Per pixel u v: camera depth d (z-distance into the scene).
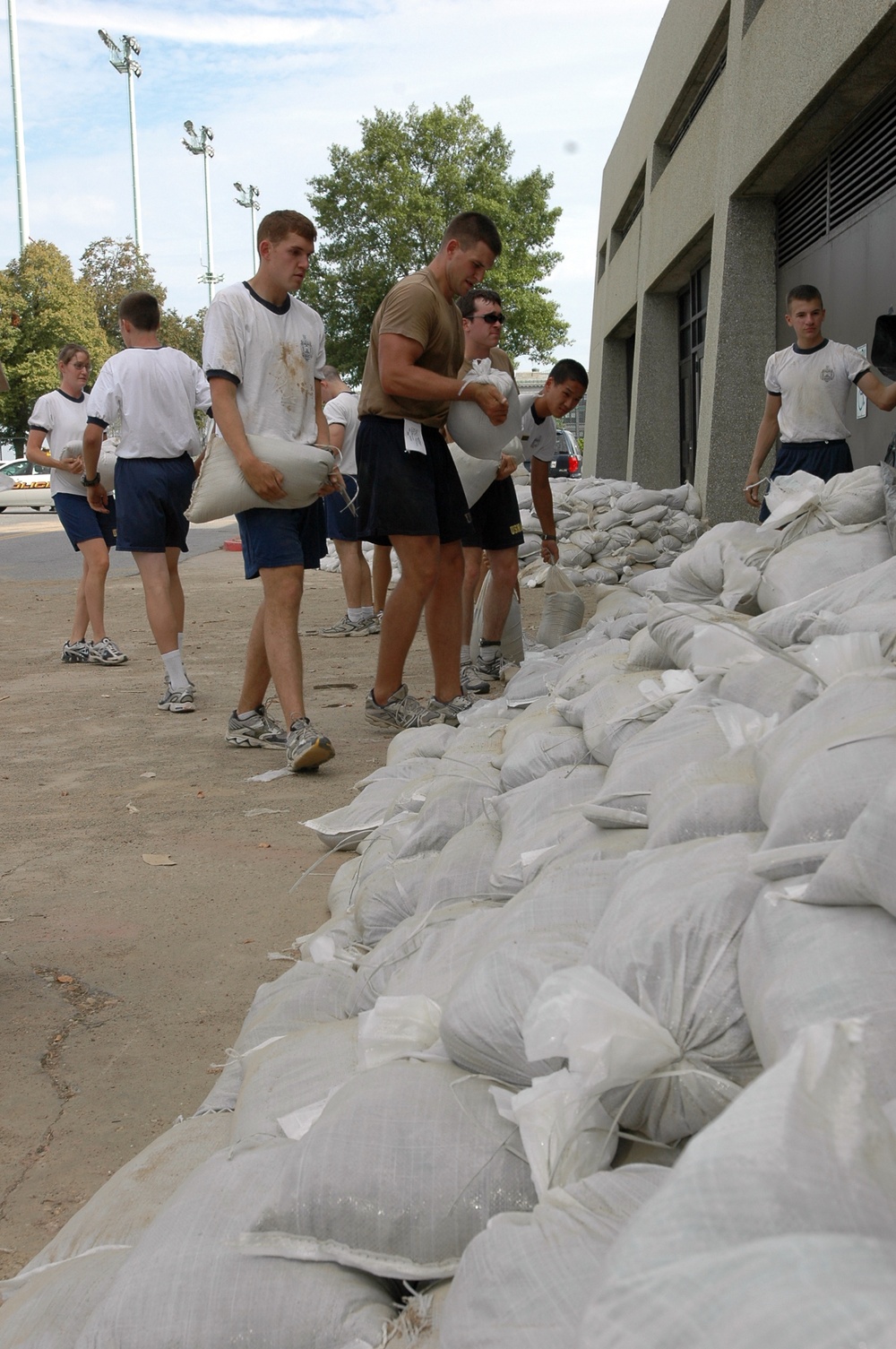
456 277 5.11
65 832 4.32
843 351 6.68
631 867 1.73
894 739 1.51
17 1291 1.63
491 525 6.25
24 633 9.84
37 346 45.34
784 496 3.94
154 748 5.64
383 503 5.15
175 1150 1.87
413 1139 1.43
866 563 3.51
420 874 2.79
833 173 10.20
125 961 3.12
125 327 6.43
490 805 2.96
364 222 36.16
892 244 8.79
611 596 6.76
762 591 3.71
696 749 2.21
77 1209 2.04
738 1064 1.35
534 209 37.06
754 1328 0.62
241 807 4.58
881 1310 0.59
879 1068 1.10
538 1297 1.05
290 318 5.07
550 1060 1.47
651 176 17.27
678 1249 0.71
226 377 4.87
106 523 8.26
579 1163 1.32
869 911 1.29
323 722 6.02
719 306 12.18
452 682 5.61
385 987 2.22
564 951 1.61
